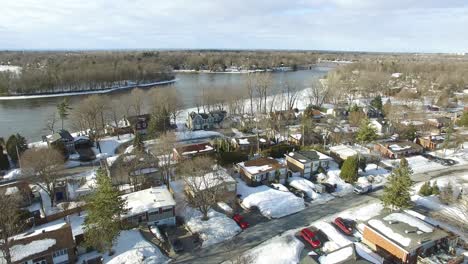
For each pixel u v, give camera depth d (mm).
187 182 48719
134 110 108375
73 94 142250
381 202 51688
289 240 42156
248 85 123875
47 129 91750
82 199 49969
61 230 38406
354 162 59219
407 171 47125
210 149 67562
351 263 32438
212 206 50844
